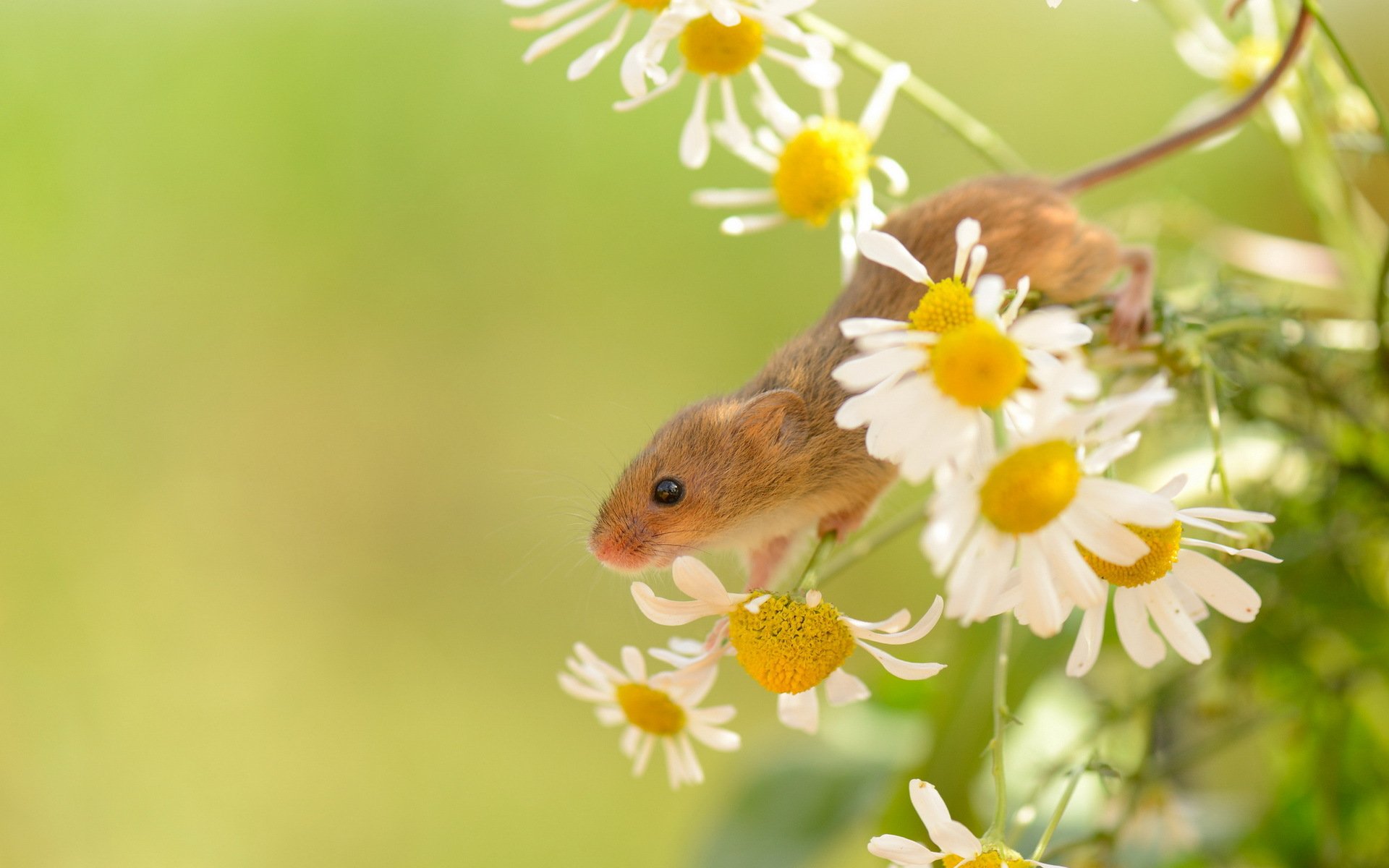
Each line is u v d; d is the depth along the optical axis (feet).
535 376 2.81
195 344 2.89
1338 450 1.48
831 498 1.47
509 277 2.84
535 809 2.57
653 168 2.76
